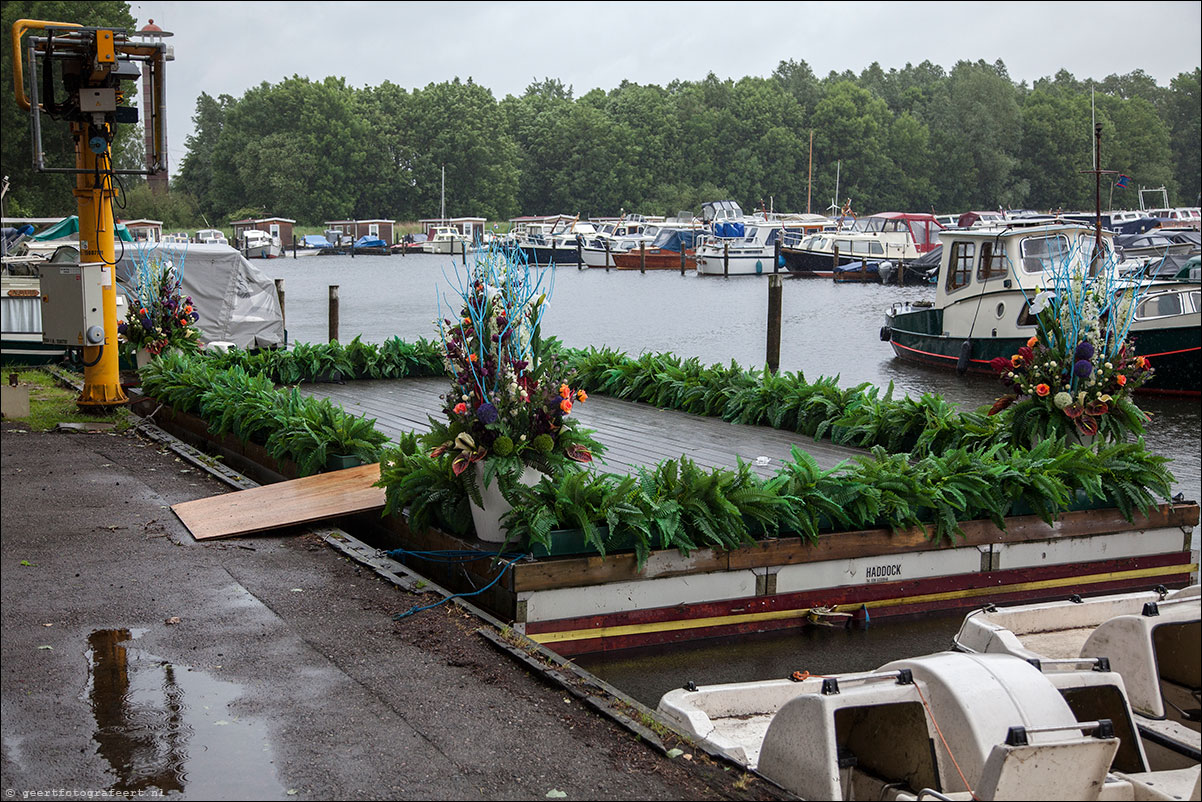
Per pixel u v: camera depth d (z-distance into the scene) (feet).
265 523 24.08
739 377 38.70
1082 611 21.04
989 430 28.84
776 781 13.74
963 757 13.21
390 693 15.69
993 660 14.23
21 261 67.15
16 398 37.04
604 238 213.66
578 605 20.49
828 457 30.35
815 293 145.59
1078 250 36.29
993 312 69.05
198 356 44.86
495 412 20.42
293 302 129.39
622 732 14.76
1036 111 402.93
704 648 21.72
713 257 181.37
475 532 22.00
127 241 59.77
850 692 13.46
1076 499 25.30
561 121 398.42
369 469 27.94
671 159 398.62
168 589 20.10
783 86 484.74
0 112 163.53
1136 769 14.30
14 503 26.22
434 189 377.09
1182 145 444.96
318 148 357.41
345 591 20.29
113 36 34.73
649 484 21.76
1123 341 27.68
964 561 24.21
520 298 21.27
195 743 13.92
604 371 44.27
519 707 15.40
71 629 17.89
